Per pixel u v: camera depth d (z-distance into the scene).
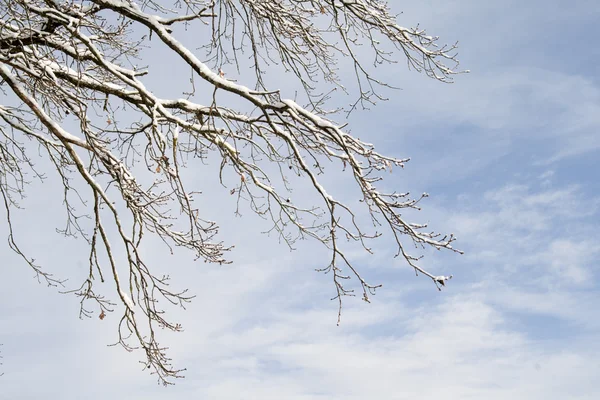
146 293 6.47
